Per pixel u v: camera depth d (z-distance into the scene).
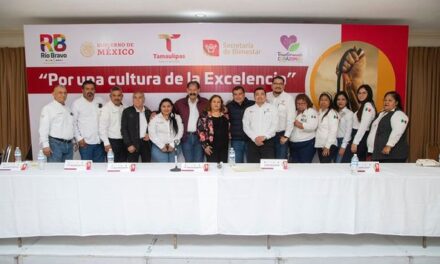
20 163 2.89
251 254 2.64
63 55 4.57
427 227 2.67
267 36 4.53
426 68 5.35
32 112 4.64
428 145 5.39
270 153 4.11
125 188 2.68
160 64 4.58
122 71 4.60
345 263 2.59
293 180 2.65
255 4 3.93
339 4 3.92
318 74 4.58
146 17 4.55
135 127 4.23
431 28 5.13
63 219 2.71
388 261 2.60
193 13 4.35
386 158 3.49
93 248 2.77
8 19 4.58
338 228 2.69
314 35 4.53
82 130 4.25
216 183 2.66
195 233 2.69
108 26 4.54
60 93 3.86
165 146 4.16
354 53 4.56
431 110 5.41
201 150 4.41
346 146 4.39
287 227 2.69
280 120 4.38
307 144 4.42
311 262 2.59
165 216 2.69
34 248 2.78
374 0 3.77
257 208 2.67
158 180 2.67
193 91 4.31
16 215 2.70
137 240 2.93
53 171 2.82
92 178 2.68
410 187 2.65
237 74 4.57
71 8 4.09
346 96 4.40
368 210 2.68
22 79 5.20
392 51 4.57
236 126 4.30
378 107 4.65
